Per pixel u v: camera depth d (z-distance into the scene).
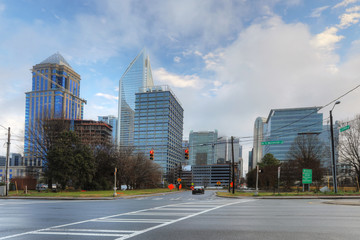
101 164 58.59
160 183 99.31
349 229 8.77
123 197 30.34
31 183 51.78
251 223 10.03
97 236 7.91
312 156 60.47
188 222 10.31
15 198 29.03
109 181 58.72
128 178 68.94
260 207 16.42
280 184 64.19
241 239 7.41
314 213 13.07
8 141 33.81
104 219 11.28
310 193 32.00
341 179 61.69
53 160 44.19
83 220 11.06
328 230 8.61
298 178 60.94
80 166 45.72
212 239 7.43
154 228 9.08
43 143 51.75
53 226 9.66
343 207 16.33
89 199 27.91
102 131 126.25
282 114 155.38
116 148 65.19
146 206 17.67
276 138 155.25
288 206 17.11
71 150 45.66
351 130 46.88
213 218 11.38
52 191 40.25
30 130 51.88
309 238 7.49
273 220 10.76
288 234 8.02
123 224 9.92
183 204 19.30
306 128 137.25
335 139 49.97
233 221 10.52
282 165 67.88
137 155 76.19
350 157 47.62
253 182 96.88
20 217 12.22
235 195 34.12
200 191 45.91
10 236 8.06
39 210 15.32
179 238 7.58
